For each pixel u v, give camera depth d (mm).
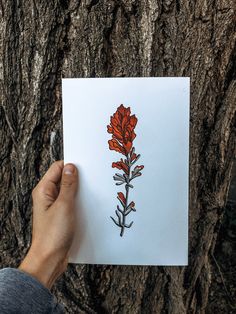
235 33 673
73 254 692
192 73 676
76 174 676
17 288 550
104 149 680
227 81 691
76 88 674
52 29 679
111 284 738
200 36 667
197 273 732
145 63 673
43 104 700
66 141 681
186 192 682
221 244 1255
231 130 716
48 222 651
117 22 672
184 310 743
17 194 736
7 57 696
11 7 681
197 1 661
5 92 707
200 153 696
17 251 754
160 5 663
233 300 1163
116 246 691
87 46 676
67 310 740
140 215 687
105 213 687
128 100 671
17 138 720
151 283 731
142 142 676
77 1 667
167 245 689
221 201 724
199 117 686
